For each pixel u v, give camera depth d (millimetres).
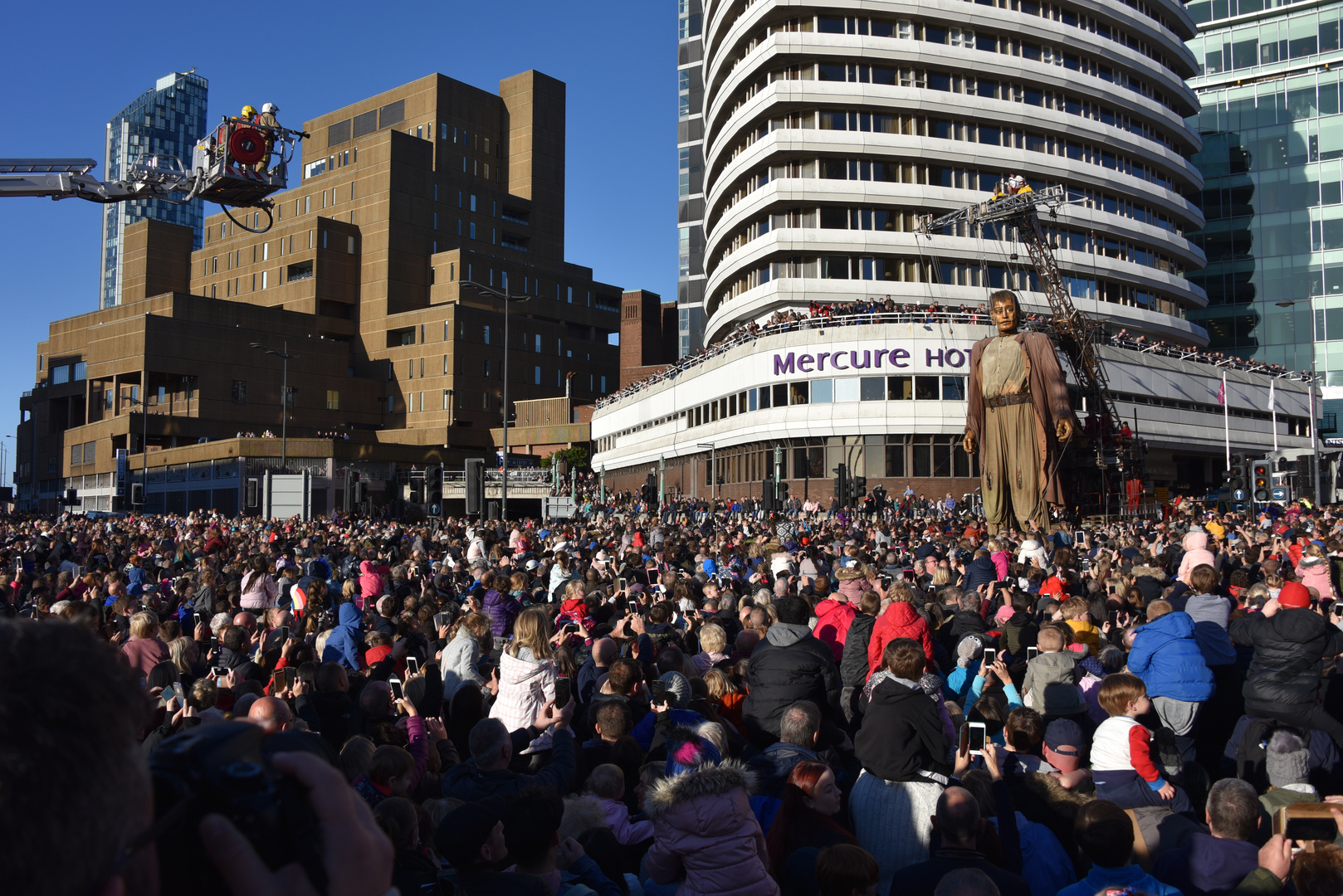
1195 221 82688
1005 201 53688
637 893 4910
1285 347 87875
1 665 1047
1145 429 64562
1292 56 90375
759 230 67750
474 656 8555
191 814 1241
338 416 113938
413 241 119125
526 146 132875
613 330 136875
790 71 66562
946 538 24031
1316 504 36125
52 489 115812
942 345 54250
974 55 67438
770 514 38875
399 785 5281
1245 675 8828
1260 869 4195
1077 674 7285
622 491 84438
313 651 8398
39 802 1008
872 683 7098
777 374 57281
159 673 7465
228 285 125312
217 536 25297
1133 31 76688
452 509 88375
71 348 114062
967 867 4105
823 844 4871
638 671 7289
